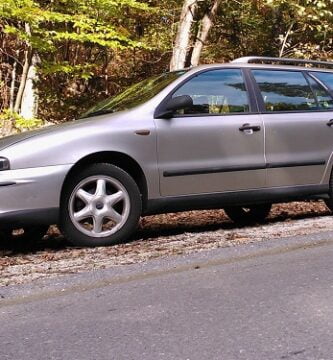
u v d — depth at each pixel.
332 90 7.13
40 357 3.25
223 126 6.14
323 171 6.80
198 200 6.06
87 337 3.51
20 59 12.77
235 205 6.36
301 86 6.89
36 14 9.09
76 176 5.57
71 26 10.98
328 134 6.82
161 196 5.89
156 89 6.22
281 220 7.33
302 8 11.61
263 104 6.50
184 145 5.95
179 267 4.90
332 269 4.77
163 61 14.14
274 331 3.51
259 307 3.93
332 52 13.62
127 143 5.70
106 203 5.67
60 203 5.48
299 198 6.75
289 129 6.54
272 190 6.46
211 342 3.37
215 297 4.16
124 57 13.98
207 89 6.27
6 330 3.67
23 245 6.36
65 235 5.59
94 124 5.68
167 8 13.34
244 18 13.88
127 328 3.63
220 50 14.48
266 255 5.27
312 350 3.23
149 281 4.59
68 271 4.82
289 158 6.53
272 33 14.10
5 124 10.14
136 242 5.88
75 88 13.43
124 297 4.22
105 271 4.78
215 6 11.93
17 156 5.34
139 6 10.79
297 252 5.35
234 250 5.37
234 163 6.19
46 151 5.42
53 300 4.20
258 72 6.66
